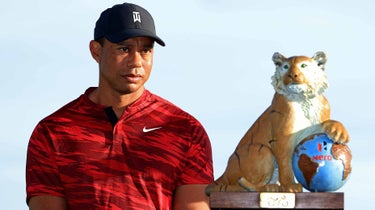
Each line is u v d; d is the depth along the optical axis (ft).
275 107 44.70
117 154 45.24
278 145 44.50
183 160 45.52
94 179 45.11
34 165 45.52
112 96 45.73
